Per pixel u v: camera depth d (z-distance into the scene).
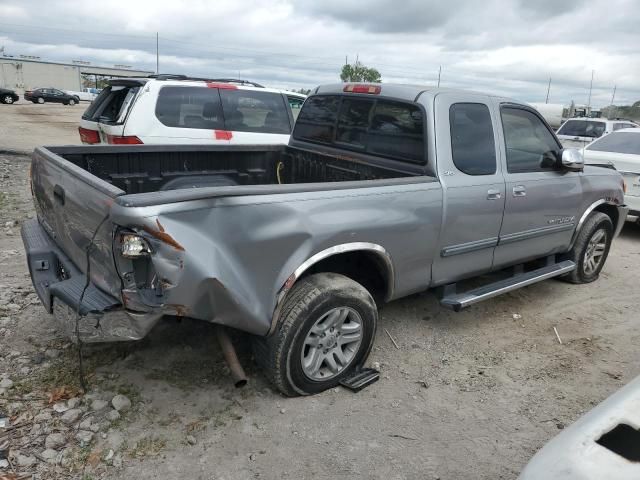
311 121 5.07
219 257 2.84
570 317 4.99
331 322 3.42
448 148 3.97
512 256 4.70
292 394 3.42
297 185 3.21
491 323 4.77
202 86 7.56
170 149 4.70
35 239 3.88
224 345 3.43
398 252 3.69
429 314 4.84
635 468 1.57
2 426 3.00
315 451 3.00
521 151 4.59
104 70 73.56
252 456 2.93
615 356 4.28
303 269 3.19
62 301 3.05
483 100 4.29
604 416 1.79
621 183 5.82
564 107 24.27
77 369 3.58
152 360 3.74
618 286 5.88
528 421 3.38
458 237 4.08
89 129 7.78
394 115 4.21
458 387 3.72
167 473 2.77
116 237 2.68
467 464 2.97
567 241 5.34
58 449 2.87
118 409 3.20
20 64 69.19
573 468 1.60
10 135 18.38
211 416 3.22
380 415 3.35
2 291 4.72
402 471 2.89
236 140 7.77
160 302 2.72
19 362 3.62
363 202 3.42
